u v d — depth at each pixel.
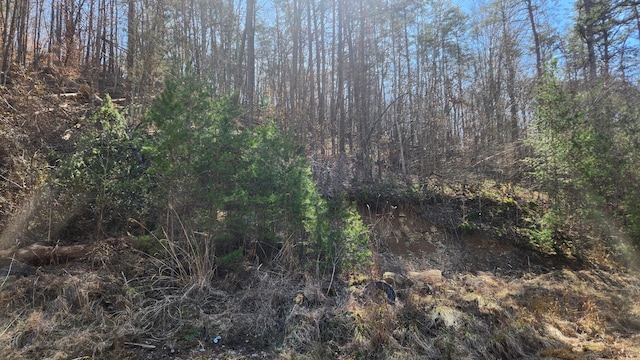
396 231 9.39
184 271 5.51
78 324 4.52
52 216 5.99
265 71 20.69
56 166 6.71
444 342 5.18
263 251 6.48
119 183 6.22
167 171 5.55
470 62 19.16
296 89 16.47
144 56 11.56
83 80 12.53
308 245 6.56
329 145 14.92
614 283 8.45
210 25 14.53
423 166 12.12
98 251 5.57
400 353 4.87
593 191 9.17
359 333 5.07
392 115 15.98
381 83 17.89
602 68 15.23
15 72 9.66
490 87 14.98
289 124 12.66
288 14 18.27
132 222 6.41
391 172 12.41
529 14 18.75
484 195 10.94
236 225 6.07
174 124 5.46
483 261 9.13
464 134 14.11
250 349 4.72
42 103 8.29
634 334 6.30
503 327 5.77
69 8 13.80
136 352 4.33
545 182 10.00
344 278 6.43
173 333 4.68
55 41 14.13
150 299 5.10
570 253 9.52
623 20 15.43
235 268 5.99
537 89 10.54
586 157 9.20
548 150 9.73
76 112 9.21
